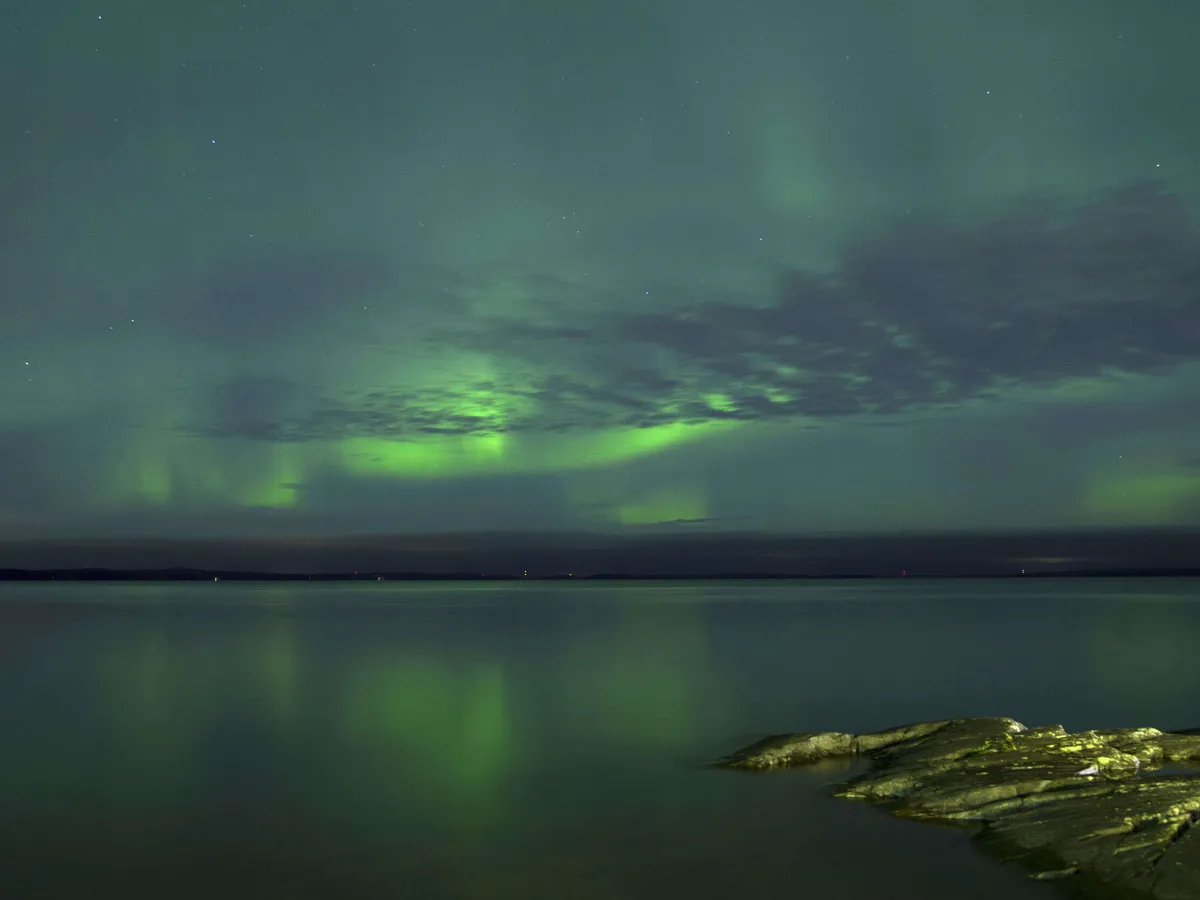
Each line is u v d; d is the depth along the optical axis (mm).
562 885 10648
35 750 18547
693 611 81500
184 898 10359
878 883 10430
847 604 95250
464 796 14703
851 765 16219
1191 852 9852
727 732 20406
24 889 10672
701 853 11688
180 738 19844
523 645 43562
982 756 14781
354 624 62188
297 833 12734
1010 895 9875
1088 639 45062
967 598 113812
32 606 93125
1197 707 23953
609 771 16375
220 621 66000
